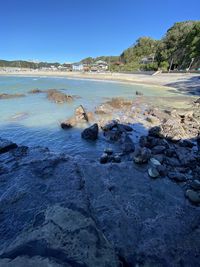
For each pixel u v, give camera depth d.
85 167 6.95
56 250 2.97
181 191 6.09
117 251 3.78
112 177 6.50
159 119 13.98
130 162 7.70
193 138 10.55
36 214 3.95
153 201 5.50
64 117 14.81
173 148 9.12
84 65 140.38
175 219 4.84
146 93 31.11
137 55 122.94
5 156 7.41
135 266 3.55
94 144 9.94
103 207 4.95
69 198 4.61
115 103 19.27
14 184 5.28
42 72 99.25
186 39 74.25
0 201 4.48
